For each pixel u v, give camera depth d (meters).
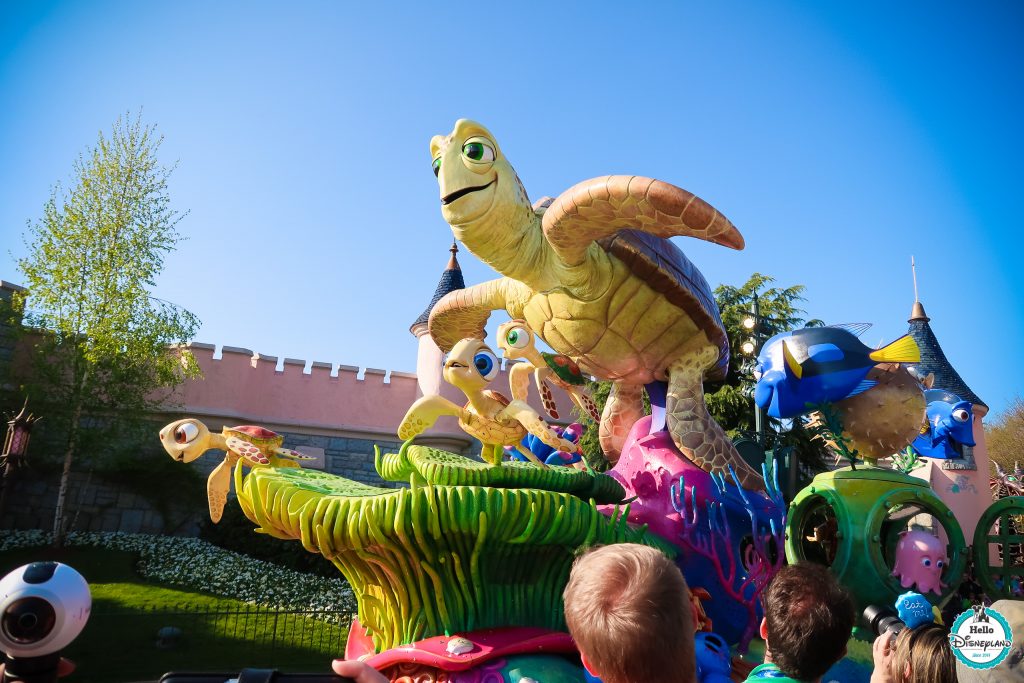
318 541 3.56
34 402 18.00
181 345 20.42
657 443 5.25
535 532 3.58
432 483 3.96
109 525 18.84
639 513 4.73
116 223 19.09
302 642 11.77
